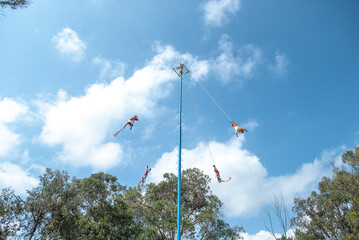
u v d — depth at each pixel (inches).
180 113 633.0
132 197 955.3
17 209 512.1
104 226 682.8
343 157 1020.5
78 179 781.3
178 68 772.0
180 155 532.4
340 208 1011.9
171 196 1060.5
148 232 757.9
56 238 542.9
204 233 948.0
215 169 584.4
